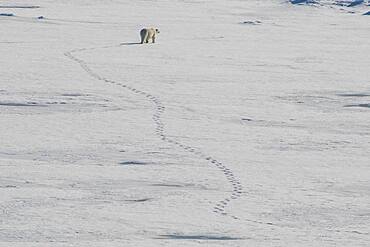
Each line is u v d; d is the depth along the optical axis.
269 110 63.97
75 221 29.03
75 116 58.91
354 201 34.28
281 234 27.55
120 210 31.34
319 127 56.72
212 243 25.88
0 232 27.05
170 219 29.78
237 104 66.56
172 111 62.38
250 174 40.47
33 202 32.62
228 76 84.19
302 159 45.03
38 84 74.62
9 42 116.75
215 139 51.25
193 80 80.69
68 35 133.00
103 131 53.09
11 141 48.88
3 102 64.25
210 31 151.38
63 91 70.81
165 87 75.25
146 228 28.06
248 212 31.69
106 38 129.62
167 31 147.88
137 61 96.25
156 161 43.72
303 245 25.84
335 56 107.50
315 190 36.66
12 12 195.12
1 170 40.03
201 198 34.38
